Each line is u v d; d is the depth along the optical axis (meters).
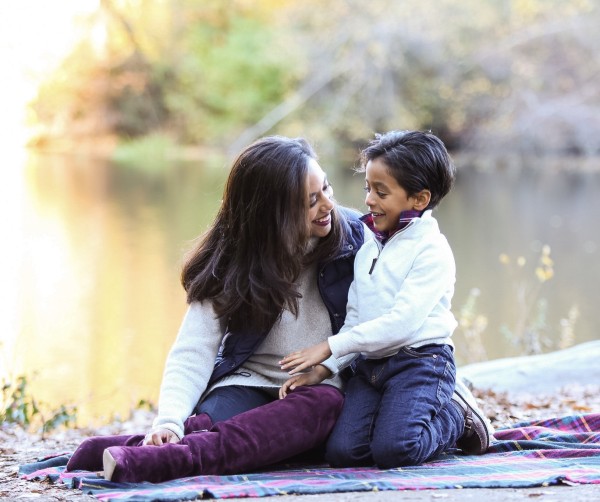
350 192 21.02
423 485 2.67
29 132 36.19
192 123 33.97
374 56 26.42
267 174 3.12
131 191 23.02
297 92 27.95
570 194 22.45
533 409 4.69
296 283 3.25
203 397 3.23
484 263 13.97
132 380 7.88
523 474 2.81
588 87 26.81
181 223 17.97
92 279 12.85
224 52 33.25
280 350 3.25
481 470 2.91
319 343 3.26
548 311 10.71
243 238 3.16
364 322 3.13
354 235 3.38
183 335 3.21
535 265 13.77
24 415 4.90
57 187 23.89
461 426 3.21
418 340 3.14
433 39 26.23
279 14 29.48
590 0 26.23
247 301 3.16
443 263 3.16
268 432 2.99
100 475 2.90
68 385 7.60
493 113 27.52
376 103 26.81
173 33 35.00
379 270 3.20
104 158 32.25
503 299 11.38
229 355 3.25
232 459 2.93
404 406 3.02
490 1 26.62
